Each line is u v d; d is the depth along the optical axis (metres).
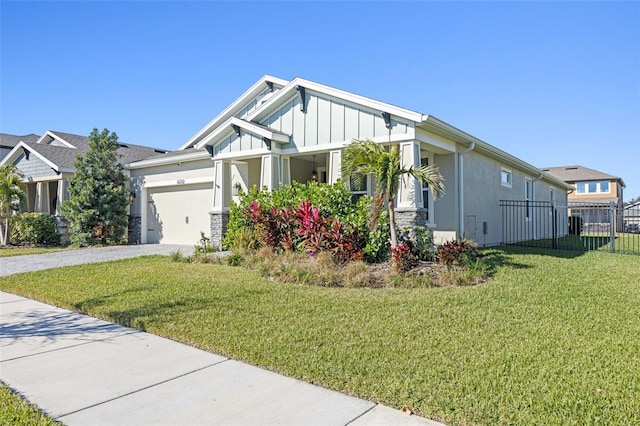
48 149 18.47
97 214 15.72
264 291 6.94
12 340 4.83
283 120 12.05
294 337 4.61
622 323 5.03
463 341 4.39
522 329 4.79
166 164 16.23
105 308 6.04
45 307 6.46
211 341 4.55
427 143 10.51
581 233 25.59
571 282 7.57
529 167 17.33
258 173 14.07
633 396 3.14
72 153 18.91
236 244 10.91
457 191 12.03
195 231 15.44
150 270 9.23
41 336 5.00
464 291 6.79
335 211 9.70
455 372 3.60
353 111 10.68
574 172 42.69
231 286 7.37
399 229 9.22
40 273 9.14
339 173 10.93
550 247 15.02
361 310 5.69
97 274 8.86
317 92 11.31
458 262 8.46
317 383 3.53
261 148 12.02
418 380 3.46
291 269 8.18
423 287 7.15
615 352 4.05
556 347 4.20
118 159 18.91
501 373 3.57
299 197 10.38
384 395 3.23
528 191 19.70
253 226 11.12
